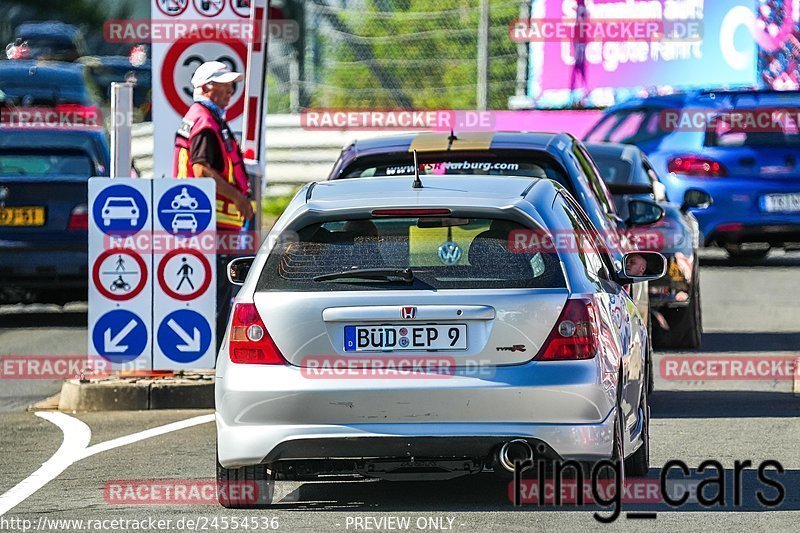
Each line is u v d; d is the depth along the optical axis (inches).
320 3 3250.5
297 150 3280.0
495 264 951.6
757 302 2204.7
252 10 1578.5
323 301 944.9
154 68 1579.7
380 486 1074.7
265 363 948.0
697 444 1209.4
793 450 1181.1
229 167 1491.1
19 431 1326.3
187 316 1392.7
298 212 973.8
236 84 1601.9
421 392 932.0
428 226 964.0
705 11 3137.3
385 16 3238.2
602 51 3147.1
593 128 2719.0
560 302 942.4
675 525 936.9
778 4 3149.6
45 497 1047.6
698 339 1774.1
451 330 937.5
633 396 1064.8
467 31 3211.1
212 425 1344.7
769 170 2544.3
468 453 935.7
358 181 1038.4
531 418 933.8
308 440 937.5
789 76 3142.2
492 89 3203.7
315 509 995.9
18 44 3484.3
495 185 1013.2
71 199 1994.3
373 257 957.8
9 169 2012.8
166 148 1581.0
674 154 2581.2
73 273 1990.7
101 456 1202.6
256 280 965.2
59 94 2728.8
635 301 1314.0
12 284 1987.0
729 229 2546.8
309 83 3265.3
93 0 3612.2
